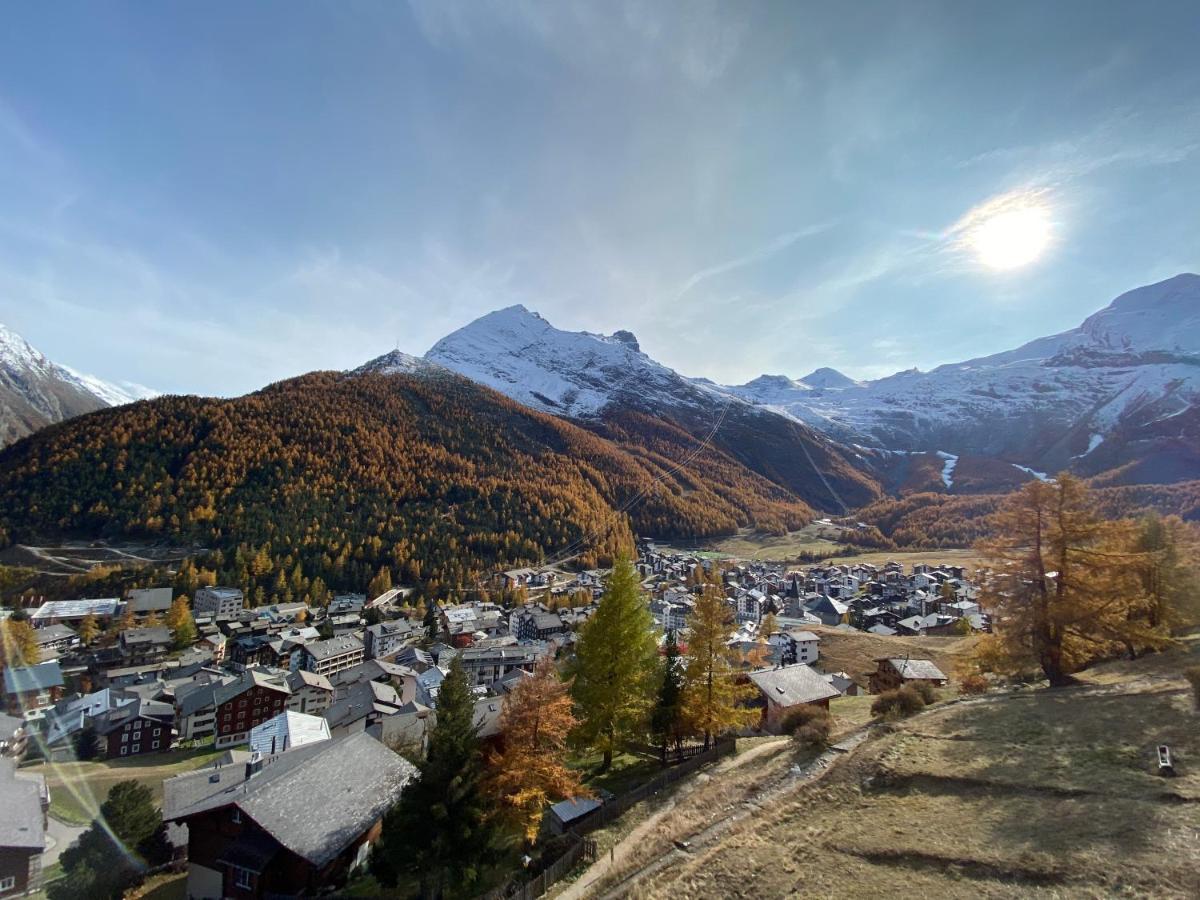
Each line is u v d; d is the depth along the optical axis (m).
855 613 162.00
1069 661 39.84
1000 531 41.75
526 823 30.84
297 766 37.66
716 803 32.78
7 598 160.75
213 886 34.50
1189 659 39.31
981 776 27.39
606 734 42.59
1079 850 20.20
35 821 51.50
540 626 148.62
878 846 23.52
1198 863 18.17
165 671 129.75
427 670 117.75
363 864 35.50
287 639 148.25
